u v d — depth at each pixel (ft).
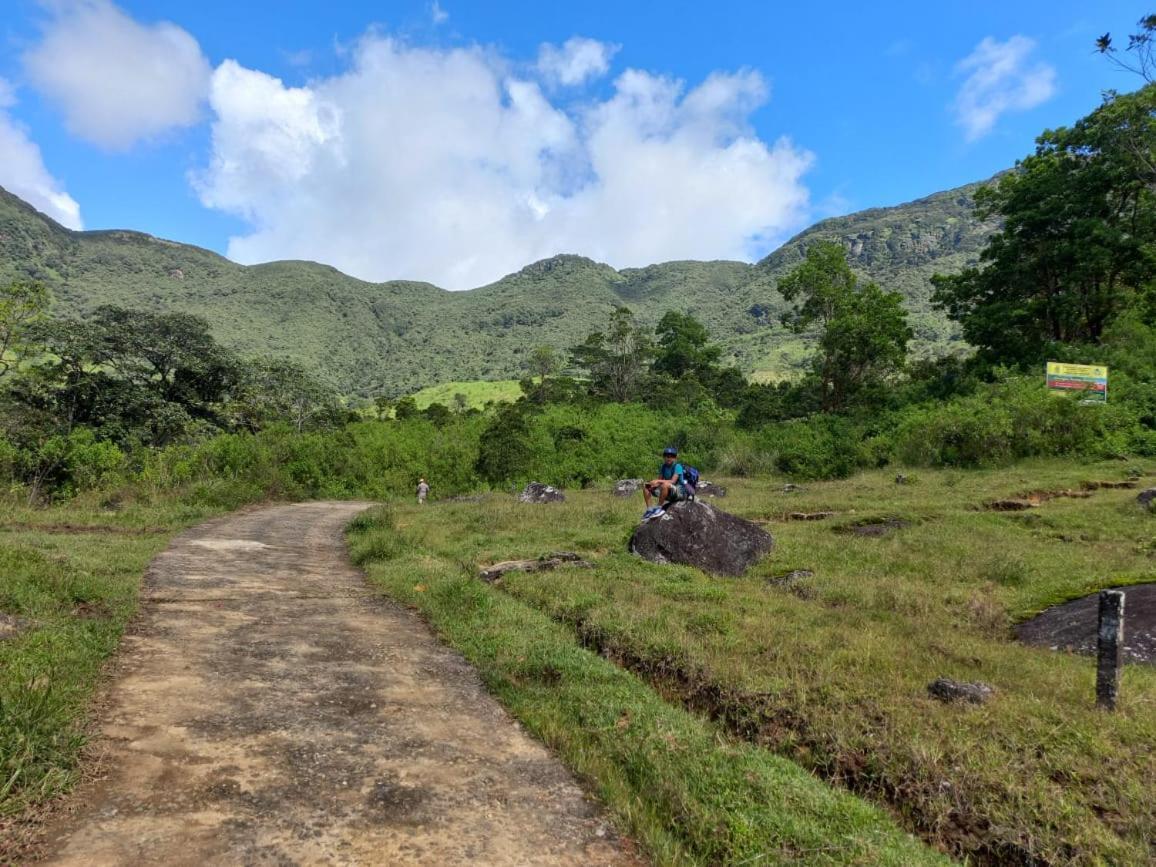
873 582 28.50
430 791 11.19
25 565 20.99
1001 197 119.65
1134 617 22.41
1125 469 65.10
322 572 32.30
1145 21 73.26
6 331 113.09
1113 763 12.26
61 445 69.15
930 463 85.56
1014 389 87.66
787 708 14.98
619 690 15.98
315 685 15.75
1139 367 90.07
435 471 107.76
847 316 124.77
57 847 8.64
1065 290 114.42
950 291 128.77
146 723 12.65
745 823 10.41
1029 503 51.93
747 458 106.73
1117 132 99.91
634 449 118.73
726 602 24.67
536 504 61.36
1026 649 20.42
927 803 11.68
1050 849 10.14
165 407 142.61
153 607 21.45
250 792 10.55
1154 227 102.68
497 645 19.45
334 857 9.04
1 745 10.03
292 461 98.32
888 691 15.65
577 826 10.58
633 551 33.94
